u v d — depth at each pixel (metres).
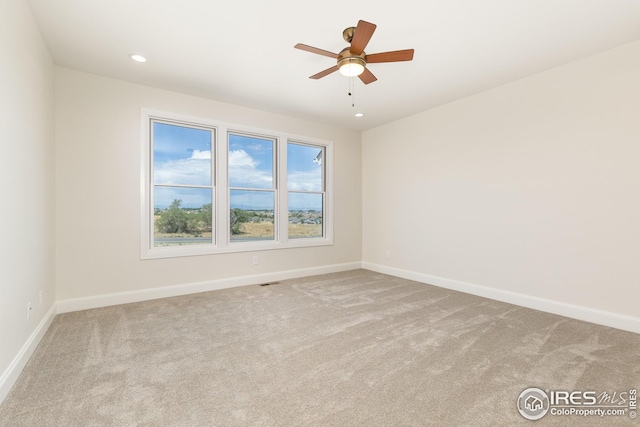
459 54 2.82
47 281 2.69
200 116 3.90
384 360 2.12
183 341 2.41
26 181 2.12
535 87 3.22
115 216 3.36
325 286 4.21
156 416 1.53
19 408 1.58
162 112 3.63
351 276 4.88
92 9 2.20
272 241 4.63
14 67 1.89
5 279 1.72
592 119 2.83
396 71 3.16
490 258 3.64
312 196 5.14
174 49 2.76
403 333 2.58
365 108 4.32
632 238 2.62
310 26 2.41
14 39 1.89
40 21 2.34
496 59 2.91
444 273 4.18
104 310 3.16
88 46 2.71
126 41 2.63
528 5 2.15
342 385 1.81
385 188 5.11
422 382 1.84
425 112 4.41
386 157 5.08
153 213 3.69
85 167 3.19
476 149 3.78
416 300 3.55
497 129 3.55
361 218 5.57
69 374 1.91
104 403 1.63
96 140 3.25
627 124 2.64
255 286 4.21
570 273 2.98
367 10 2.21
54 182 2.98
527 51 2.77
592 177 2.84
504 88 3.48
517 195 3.38
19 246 1.96
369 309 3.21
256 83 3.48
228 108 4.12
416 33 2.49
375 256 5.31
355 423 1.49
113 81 3.35
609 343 2.38
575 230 2.95
